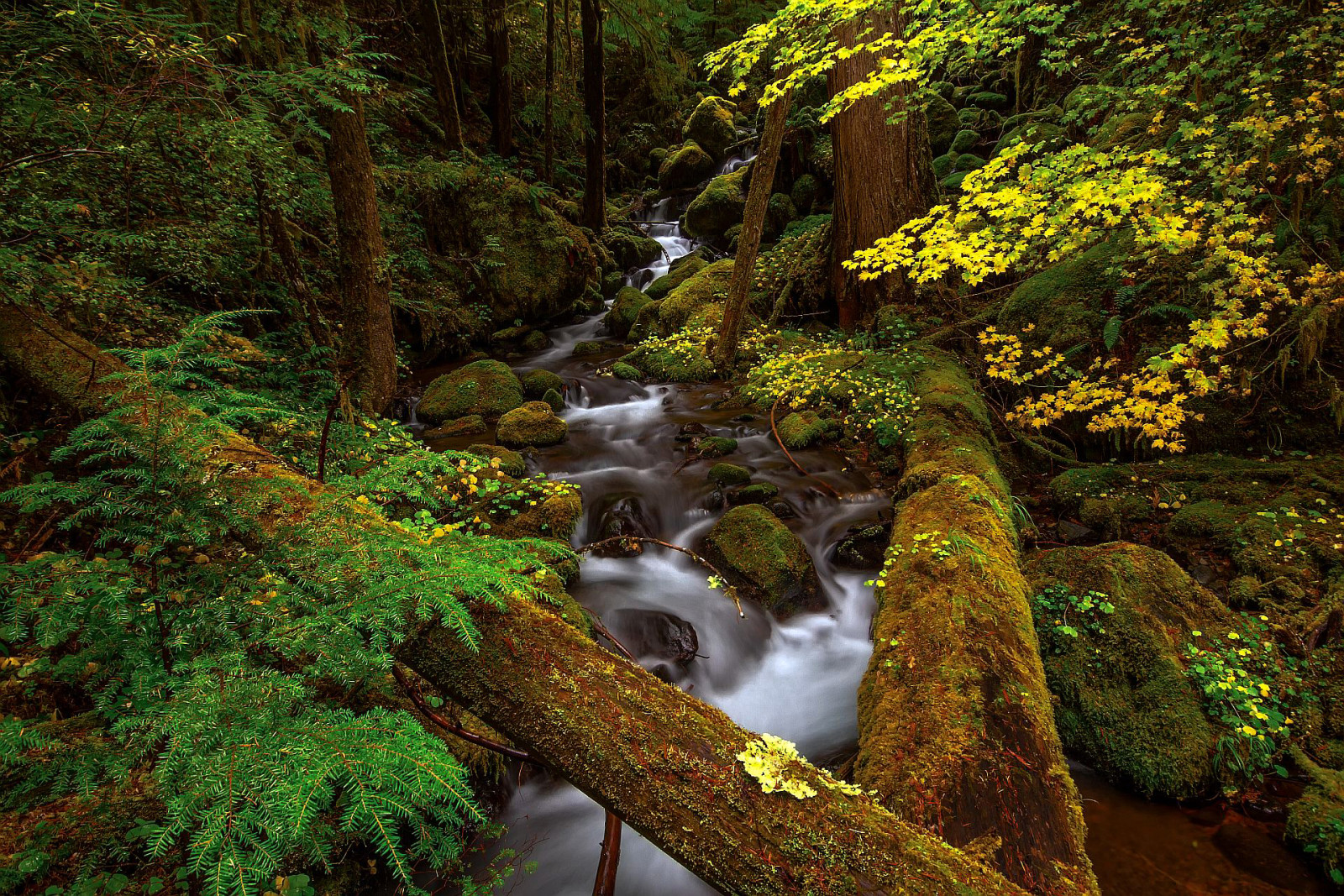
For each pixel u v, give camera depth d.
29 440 3.12
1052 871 1.98
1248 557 3.95
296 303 6.57
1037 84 10.47
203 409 2.67
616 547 4.92
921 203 8.12
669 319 9.98
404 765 1.43
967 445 5.17
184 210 5.47
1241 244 4.81
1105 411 5.36
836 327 9.18
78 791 1.74
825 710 3.68
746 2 15.91
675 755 1.57
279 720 1.52
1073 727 3.14
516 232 10.59
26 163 3.38
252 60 5.81
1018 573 3.54
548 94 13.71
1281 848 2.56
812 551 4.88
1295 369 4.92
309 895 1.79
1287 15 5.33
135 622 1.90
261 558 2.06
